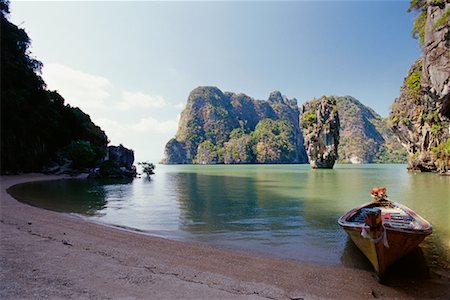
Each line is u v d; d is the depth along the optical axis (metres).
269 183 36.06
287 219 13.30
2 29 44.44
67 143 53.53
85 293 4.81
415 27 34.91
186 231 10.91
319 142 87.81
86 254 7.07
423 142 57.59
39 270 5.74
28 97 45.09
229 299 5.03
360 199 20.64
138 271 6.09
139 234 10.05
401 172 64.44
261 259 7.63
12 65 43.44
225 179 44.28
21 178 36.31
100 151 54.16
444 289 5.96
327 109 88.00
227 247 8.82
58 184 31.89
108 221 12.55
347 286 6.05
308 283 6.14
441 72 23.28
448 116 15.19
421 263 7.42
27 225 10.20
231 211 15.40
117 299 4.68
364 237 6.55
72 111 56.97
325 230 11.13
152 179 44.22
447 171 48.38
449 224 12.09
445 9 23.36
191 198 21.02
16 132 41.69
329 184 34.12
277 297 5.32
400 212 10.26
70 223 11.05
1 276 5.34
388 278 6.49
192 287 5.43
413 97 59.97
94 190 26.42
